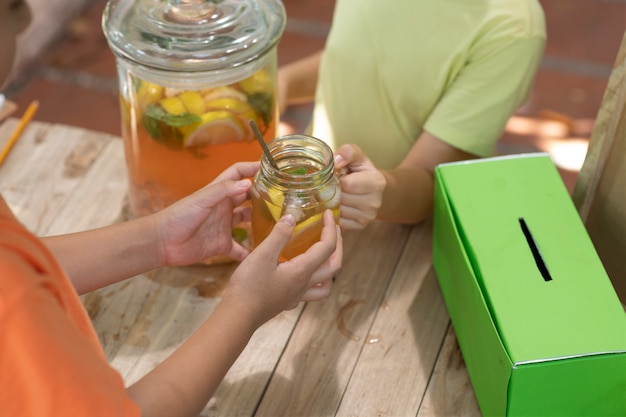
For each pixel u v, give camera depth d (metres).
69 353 1.05
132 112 1.48
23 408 1.05
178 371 1.18
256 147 1.51
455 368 1.44
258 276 1.26
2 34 1.13
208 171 1.50
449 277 1.47
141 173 1.52
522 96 1.68
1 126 1.75
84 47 3.17
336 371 1.44
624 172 1.45
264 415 1.39
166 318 1.49
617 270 1.51
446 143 1.67
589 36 3.27
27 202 1.64
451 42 1.68
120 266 1.37
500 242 1.40
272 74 1.52
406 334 1.48
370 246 1.59
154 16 1.46
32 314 1.05
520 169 1.49
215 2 1.48
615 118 1.45
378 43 1.73
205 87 1.45
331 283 1.46
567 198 1.46
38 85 2.99
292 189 1.33
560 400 1.31
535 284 1.36
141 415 1.13
